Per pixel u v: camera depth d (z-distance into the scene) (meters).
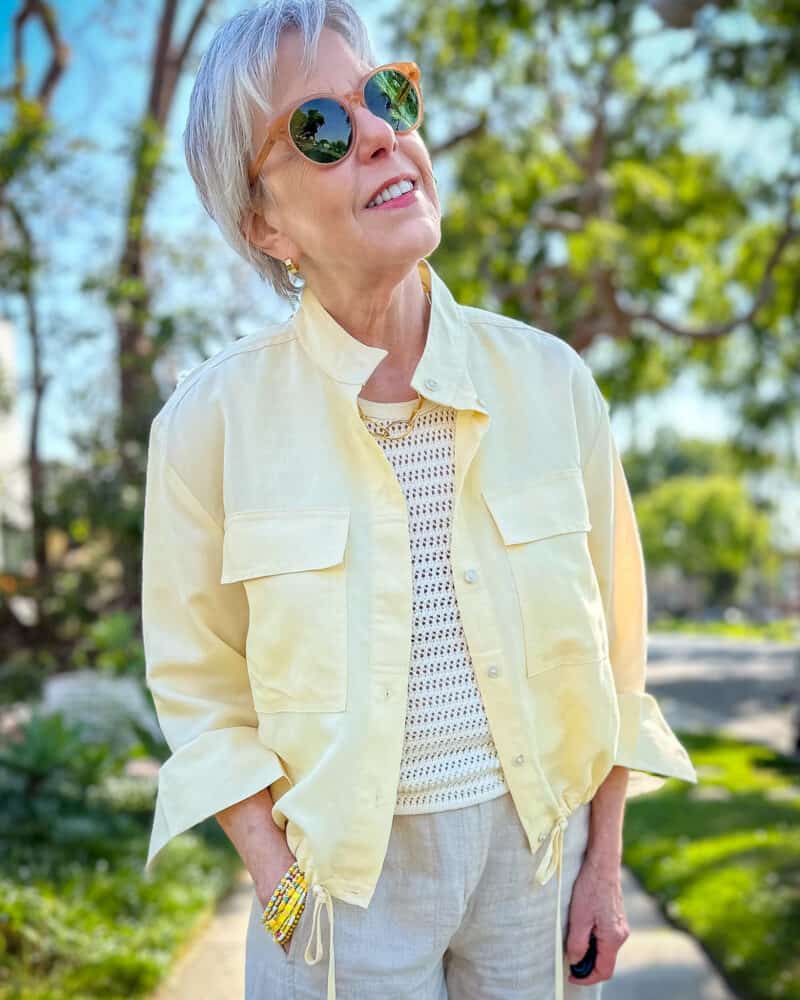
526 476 1.41
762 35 11.07
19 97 9.48
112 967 3.42
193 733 1.47
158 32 11.34
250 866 1.39
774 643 30.95
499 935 1.43
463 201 13.43
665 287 14.50
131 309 8.87
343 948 1.36
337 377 1.39
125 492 8.99
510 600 1.37
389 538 1.36
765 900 4.05
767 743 9.72
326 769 1.32
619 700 1.58
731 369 15.59
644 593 1.62
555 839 1.42
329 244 1.35
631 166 13.54
